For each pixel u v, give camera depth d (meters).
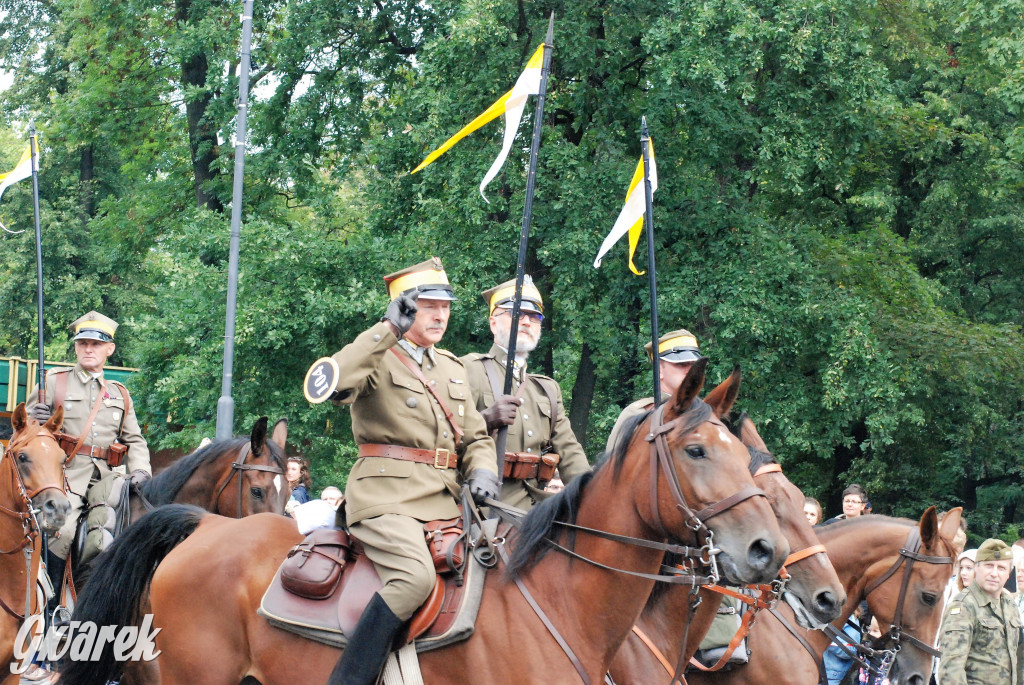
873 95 15.75
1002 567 6.98
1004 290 22.20
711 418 4.15
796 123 15.28
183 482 7.08
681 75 14.41
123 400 8.27
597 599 4.32
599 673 4.34
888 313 18.11
